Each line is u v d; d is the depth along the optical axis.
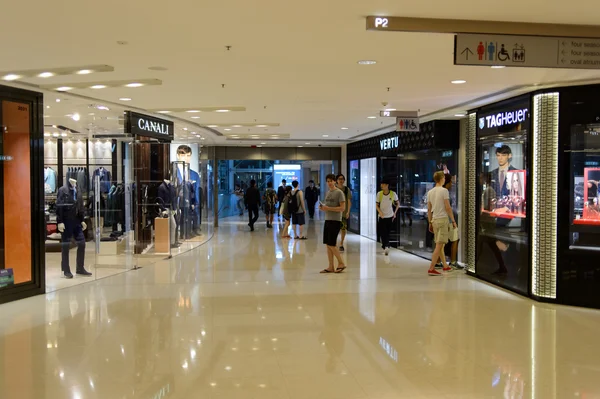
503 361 4.37
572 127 6.31
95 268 8.34
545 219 6.50
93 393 3.70
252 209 16.16
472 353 4.57
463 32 4.18
